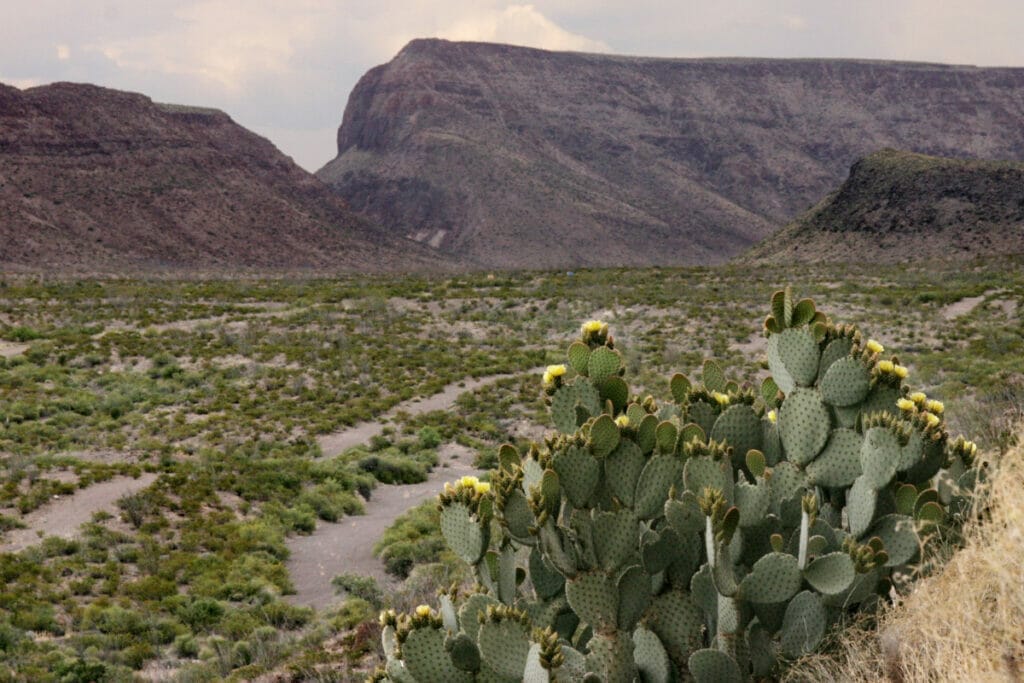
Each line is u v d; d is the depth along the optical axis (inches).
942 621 115.3
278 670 445.7
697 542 137.6
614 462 135.9
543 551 133.1
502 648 128.3
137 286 2632.9
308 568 702.5
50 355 1587.1
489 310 2071.9
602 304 2023.9
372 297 2237.9
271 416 1231.5
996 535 116.4
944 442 148.7
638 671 137.9
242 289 2501.2
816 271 2529.5
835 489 157.2
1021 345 1290.6
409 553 683.4
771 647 138.0
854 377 154.4
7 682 461.4
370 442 1117.7
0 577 621.6
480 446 1109.7
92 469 904.9
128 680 470.3
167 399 1328.7
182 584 649.6
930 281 2078.0
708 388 180.7
